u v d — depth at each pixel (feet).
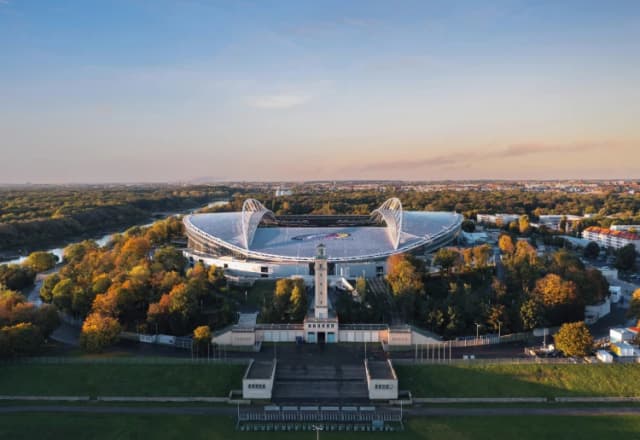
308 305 652.07
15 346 485.97
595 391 447.42
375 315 589.73
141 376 469.98
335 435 387.75
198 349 508.94
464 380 462.19
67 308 625.82
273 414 412.98
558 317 585.63
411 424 403.95
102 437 386.32
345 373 476.54
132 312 604.08
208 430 395.34
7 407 430.20
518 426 401.29
